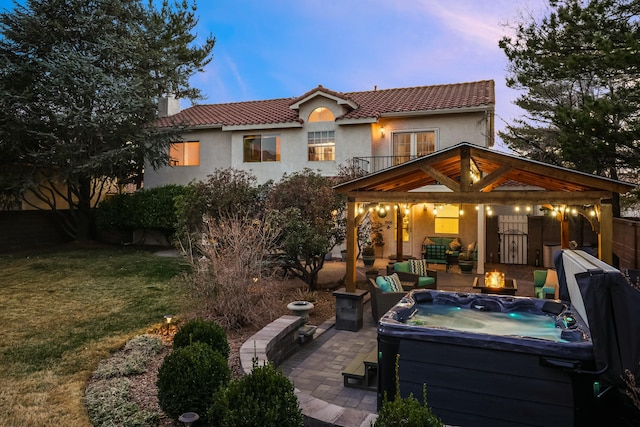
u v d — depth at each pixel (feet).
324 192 39.37
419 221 62.85
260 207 42.32
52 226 72.69
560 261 24.54
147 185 76.33
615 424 14.70
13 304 33.68
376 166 63.21
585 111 32.55
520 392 15.25
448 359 16.33
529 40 40.65
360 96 72.13
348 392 19.93
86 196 73.00
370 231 47.24
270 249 34.01
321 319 32.17
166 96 80.23
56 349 23.43
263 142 68.18
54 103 59.21
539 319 23.94
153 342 24.00
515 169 26.45
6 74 57.36
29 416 16.02
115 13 63.93
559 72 38.91
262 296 28.17
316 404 15.26
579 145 33.01
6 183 59.93
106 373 19.99
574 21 35.68
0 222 64.80
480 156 27.09
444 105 59.67
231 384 13.88
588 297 14.11
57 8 61.05
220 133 71.92
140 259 55.93
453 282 46.68
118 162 64.23
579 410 14.56
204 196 42.65
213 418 13.78
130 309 32.32
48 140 59.11
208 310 27.48
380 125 63.16
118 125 62.34
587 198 25.41
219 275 27.43
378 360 17.74
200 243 32.73
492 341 15.64
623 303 13.73
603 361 13.82
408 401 11.60
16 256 58.29
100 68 61.46
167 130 66.85
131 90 60.95
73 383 19.04
